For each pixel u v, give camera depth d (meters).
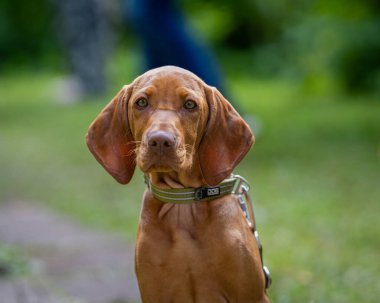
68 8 23.14
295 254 6.78
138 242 3.62
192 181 3.58
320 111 17.75
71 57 23.25
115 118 3.65
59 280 6.19
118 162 3.64
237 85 26.03
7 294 5.78
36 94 24.89
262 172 10.91
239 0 30.88
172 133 3.32
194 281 3.54
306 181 10.17
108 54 24.98
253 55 31.06
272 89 24.34
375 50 20.25
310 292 5.71
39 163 12.61
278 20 31.05
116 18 29.03
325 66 21.27
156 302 3.61
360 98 20.02
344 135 14.03
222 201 3.61
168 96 3.46
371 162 11.39
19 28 35.12
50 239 7.60
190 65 10.71
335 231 7.56
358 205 8.69
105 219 8.46
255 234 3.90
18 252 6.92
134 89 3.58
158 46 10.68
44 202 9.63
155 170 3.37
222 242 3.51
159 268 3.55
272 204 8.90
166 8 10.63
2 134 16.31
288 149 12.77
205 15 29.48
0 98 24.62
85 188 10.39
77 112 19.44
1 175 11.62
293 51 25.48
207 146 3.60
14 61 34.47
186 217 3.57
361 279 6.00
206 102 3.58
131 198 9.61
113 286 6.02
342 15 21.81
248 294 3.56
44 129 16.78
